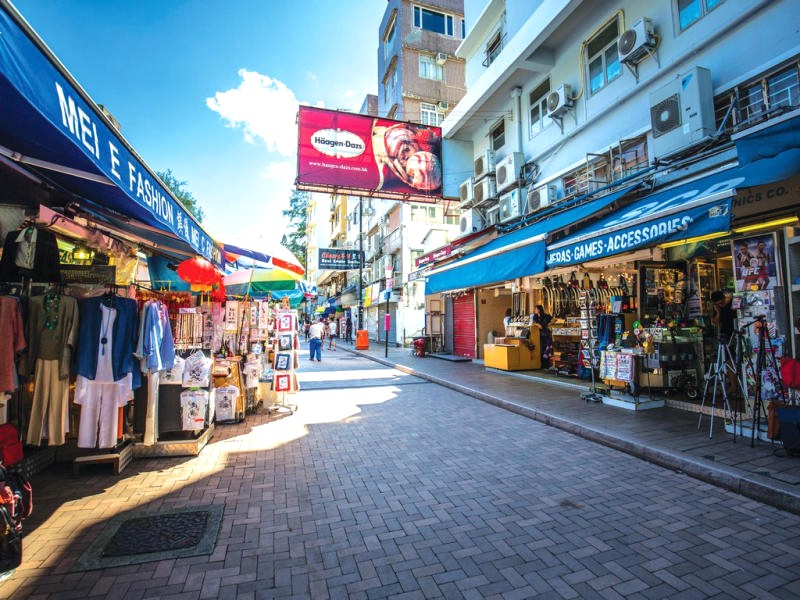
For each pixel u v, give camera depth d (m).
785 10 5.88
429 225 23.66
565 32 10.16
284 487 4.21
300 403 8.55
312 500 3.90
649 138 7.98
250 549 3.04
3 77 1.67
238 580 2.67
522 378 10.70
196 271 5.89
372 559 2.91
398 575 2.72
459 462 4.91
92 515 3.59
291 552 3.01
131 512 3.64
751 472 4.06
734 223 5.93
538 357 11.91
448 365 14.36
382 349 22.80
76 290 4.57
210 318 7.10
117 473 4.57
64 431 4.29
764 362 5.12
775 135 4.12
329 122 12.80
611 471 4.56
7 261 3.86
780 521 3.37
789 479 3.86
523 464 4.82
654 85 7.92
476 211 13.84
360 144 13.05
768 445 4.89
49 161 3.06
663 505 3.70
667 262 8.03
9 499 2.70
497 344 12.43
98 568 2.79
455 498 3.91
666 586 2.57
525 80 11.95
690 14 7.27
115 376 4.47
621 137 8.66
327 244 54.03
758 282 5.36
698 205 4.91
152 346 4.79
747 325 5.41
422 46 23.11
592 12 9.48
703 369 7.46
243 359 7.75
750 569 2.73
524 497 3.92
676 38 7.45
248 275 8.39
